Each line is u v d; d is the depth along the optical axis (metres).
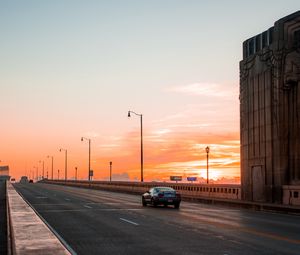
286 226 20.88
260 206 32.69
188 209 32.81
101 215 26.69
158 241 15.73
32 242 10.84
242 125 42.94
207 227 20.23
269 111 37.81
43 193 61.00
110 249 14.04
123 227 20.27
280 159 36.09
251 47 42.53
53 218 24.64
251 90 41.22
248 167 41.03
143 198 37.03
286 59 36.00
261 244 14.95
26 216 17.83
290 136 35.81
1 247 14.74
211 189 47.16
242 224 21.69
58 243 10.72
